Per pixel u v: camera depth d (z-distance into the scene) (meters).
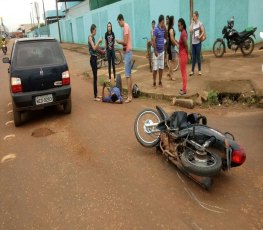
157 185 4.09
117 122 6.64
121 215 3.51
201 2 15.02
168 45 9.22
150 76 10.56
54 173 4.54
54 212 3.62
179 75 10.18
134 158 4.89
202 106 7.50
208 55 13.53
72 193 3.99
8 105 8.77
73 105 8.21
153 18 18.06
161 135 4.73
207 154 3.90
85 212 3.59
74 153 5.20
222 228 3.25
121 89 8.48
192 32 9.40
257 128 5.95
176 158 4.33
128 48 7.93
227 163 3.89
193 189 3.98
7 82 13.02
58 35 46.34
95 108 7.82
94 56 8.20
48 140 5.84
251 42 12.05
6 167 4.83
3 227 3.42
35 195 3.99
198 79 9.15
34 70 6.41
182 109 7.38
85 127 6.43
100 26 27.05
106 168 4.61
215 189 3.97
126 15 21.14
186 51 7.58
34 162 4.95
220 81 8.62
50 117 7.23
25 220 3.51
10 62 6.79
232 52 13.73
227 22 13.44
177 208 3.60
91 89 10.27
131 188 4.05
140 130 5.30
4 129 6.63
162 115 4.83
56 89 6.67
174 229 3.25
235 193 3.87
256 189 3.94
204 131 4.16
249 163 4.60
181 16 15.89
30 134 6.23
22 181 4.37
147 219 3.42
